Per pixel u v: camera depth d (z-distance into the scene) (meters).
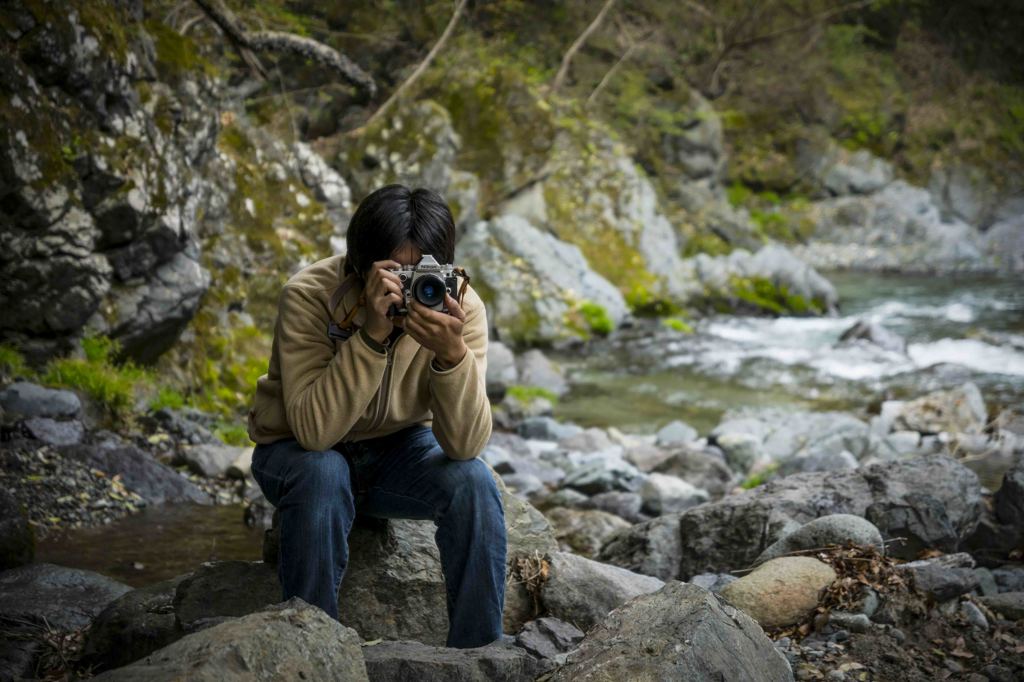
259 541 5.34
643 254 14.23
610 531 5.57
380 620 3.02
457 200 12.88
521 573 3.38
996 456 8.03
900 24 23.31
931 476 4.44
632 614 2.57
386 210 2.56
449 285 2.53
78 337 7.11
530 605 3.35
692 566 4.24
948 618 3.36
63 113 6.92
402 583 3.04
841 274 18.84
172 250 7.56
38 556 4.89
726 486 7.05
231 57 11.62
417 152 12.66
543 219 13.98
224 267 8.66
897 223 20.53
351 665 2.27
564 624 3.17
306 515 2.53
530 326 12.11
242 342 8.49
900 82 23.00
